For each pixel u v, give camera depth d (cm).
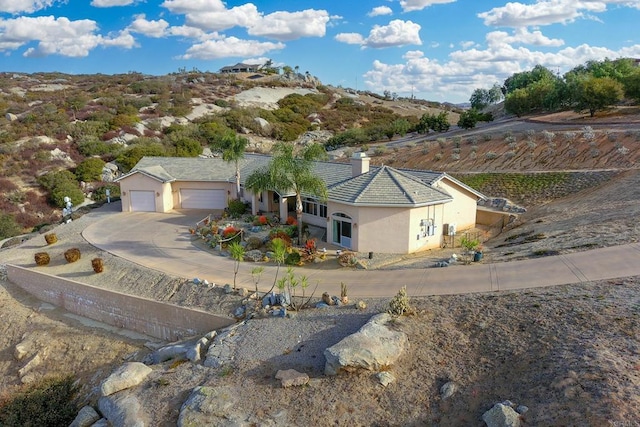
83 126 6488
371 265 2312
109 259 2605
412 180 2733
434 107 14012
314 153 2669
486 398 1159
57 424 1591
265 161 4019
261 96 10331
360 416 1174
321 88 12569
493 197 3872
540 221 2972
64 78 11931
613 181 3422
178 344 1739
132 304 2078
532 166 4197
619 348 1193
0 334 2191
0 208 4388
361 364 1294
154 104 8475
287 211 3262
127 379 1430
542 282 1745
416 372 1295
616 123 4881
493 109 11288
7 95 8375
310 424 1162
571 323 1359
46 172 5084
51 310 2342
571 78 7631
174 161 4116
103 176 5306
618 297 1489
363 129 8031
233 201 3562
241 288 2033
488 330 1419
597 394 1035
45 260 2619
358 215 2555
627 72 7531
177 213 3759
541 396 1097
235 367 1429
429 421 1134
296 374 1337
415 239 2580
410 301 1712
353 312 1681
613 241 2086
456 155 4800
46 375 1897
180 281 2184
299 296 1917
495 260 2142
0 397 1806
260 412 1210
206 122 7656
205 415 1203
